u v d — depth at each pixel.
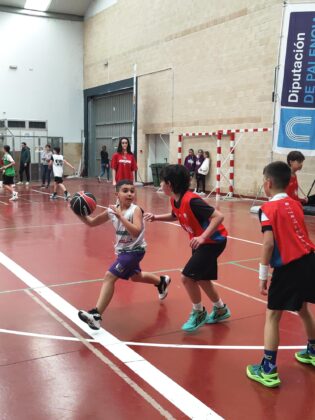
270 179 3.32
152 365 3.49
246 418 2.79
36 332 4.11
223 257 7.13
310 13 11.48
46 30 25.52
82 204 4.20
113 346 3.83
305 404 2.97
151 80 20.94
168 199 15.73
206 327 4.30
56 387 3.13
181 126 19.17
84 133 27.19
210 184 17.73
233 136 16.28
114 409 2.87
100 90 25.25
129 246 4.17
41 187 20.27
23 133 25.42
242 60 15.87
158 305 4.88
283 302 3.14
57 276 5.95
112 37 23.69
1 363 3.48
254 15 15.24
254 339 4.03
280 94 12.12
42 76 25.70
